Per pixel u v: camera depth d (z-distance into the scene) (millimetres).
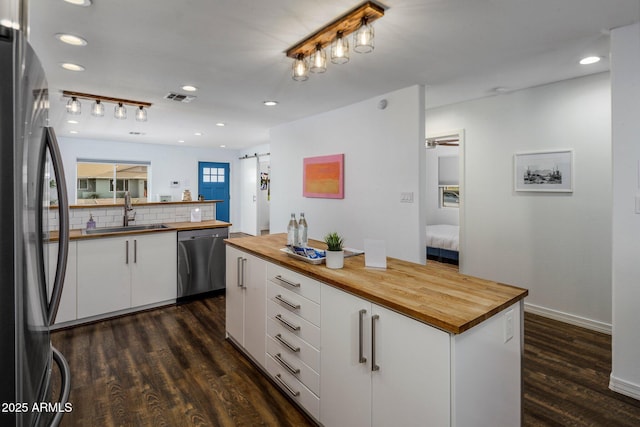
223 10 1923
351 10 1925
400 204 3453
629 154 2086
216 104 4008
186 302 3844
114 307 3350
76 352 2648
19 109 707
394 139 3500
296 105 4055
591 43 2373
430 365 1236
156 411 1957
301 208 4855
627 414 1937
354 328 1563
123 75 2994
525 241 3525
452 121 4086
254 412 1954
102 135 6375
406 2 1849
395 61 2701
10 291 701
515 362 1477
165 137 6613
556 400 2059
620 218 2123
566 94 3191
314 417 1833
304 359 1907
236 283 2697
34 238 845
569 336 2957
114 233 3336
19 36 710
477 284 1612
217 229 4066
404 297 1417
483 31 2188
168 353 2645
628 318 2107
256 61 2680
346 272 1820
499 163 3691
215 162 8594
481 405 1291
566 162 3215
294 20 2039
